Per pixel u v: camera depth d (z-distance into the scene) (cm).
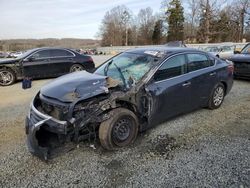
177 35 6606
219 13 5281
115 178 316
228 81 587
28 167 342
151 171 330
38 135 349
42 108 380
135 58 475
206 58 539
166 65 445
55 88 387
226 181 306
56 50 1045
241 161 351
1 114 562
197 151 381
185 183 304
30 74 986
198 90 506
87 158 363
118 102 390
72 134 353
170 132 449
